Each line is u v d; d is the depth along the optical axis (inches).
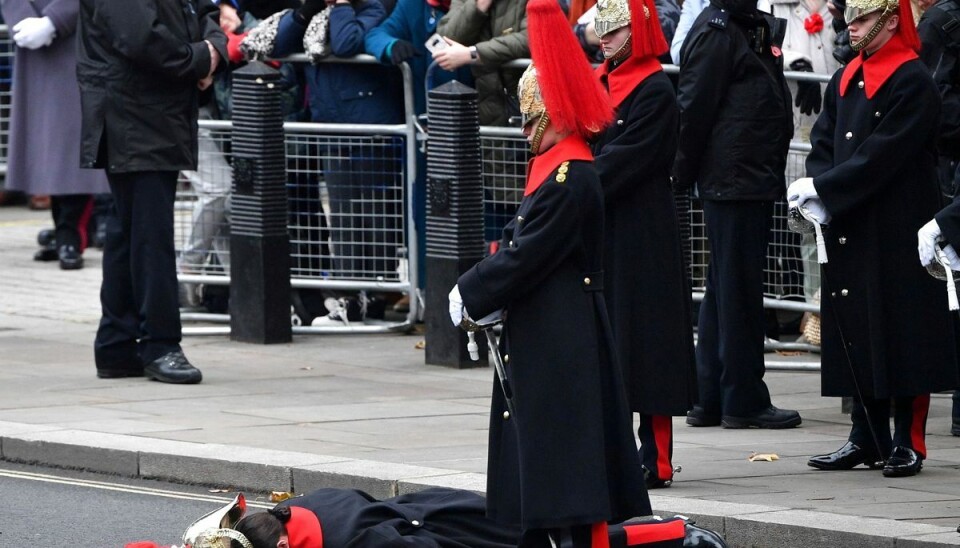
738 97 1167.6
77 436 1159.0
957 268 916.0
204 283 1669.5
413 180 1577.3
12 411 1261.1
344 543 772.6
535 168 767.1
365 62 1553.9
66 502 1041.5
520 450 758.5
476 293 756.0
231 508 773.3
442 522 823.7
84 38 1357.0
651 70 979.3
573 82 752.3
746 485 994.7
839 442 1144.8
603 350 772.6
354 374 1428.4
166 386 1371.8
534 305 762.2
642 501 769.6
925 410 1045.2
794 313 1557.6
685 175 1190.9
